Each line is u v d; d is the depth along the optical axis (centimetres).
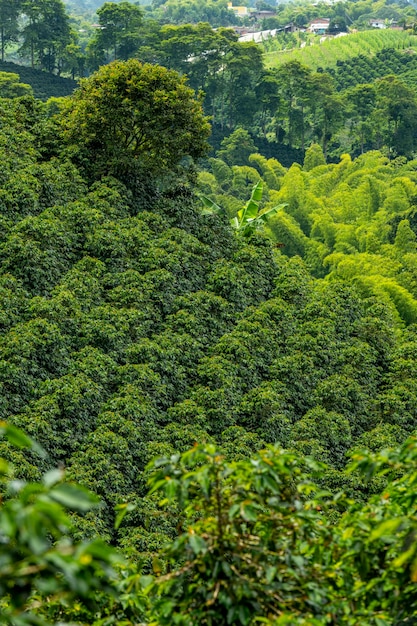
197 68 12875
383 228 8300
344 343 3584
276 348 3400
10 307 2975
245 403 3053
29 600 831
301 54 18762
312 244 8169
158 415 2869
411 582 692
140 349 3019
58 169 3834
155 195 4156
